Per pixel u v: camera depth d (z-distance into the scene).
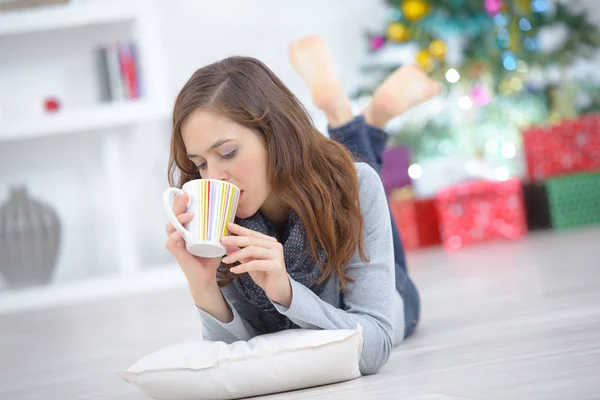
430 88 2.38
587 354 1.42
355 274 1.55
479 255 4.08
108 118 4.57
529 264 3.33
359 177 1.59
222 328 1.56
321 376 1.45
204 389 1.43
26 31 4.68
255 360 1.42
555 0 5.48
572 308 2.05
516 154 5.48
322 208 1.49
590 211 4.94
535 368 1.36
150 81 4.61
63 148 5.02
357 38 5.48
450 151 5.33
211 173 1.43
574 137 5.11
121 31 5.01
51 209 4.68
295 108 1.50
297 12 5.41
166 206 1.36
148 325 3.00
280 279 1.40
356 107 5.32
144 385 1.44
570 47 5.30
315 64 2.30
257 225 1.53
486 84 5.28
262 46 5.35
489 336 1.82
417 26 5.09
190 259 1.45
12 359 2.66
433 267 3.82
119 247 4.62
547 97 5.44
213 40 5.30
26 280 4.64
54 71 5.01
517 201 4.84
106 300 4.26
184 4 5.27
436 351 1.72
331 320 1.45
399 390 1.33
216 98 1.41
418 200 5.02
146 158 5.09
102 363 2.27
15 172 4.99
